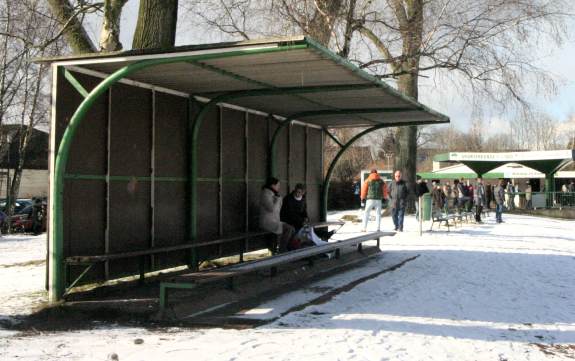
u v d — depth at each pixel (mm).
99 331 6336
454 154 41000
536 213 39125
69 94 7590
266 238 12734
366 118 13492
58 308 7191
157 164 9352
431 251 14203
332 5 17438
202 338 5969
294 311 7438
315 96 10359
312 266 10586
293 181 13898
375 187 18828
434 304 8125
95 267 8070
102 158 8180
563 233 21203
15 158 47344
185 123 10062
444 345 6062
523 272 11133
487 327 6980
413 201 29266
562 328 7059
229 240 10547
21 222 26828
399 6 20359
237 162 11742
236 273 7250
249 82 9016
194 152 10086
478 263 12234
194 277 6922
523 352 5992
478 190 26125
